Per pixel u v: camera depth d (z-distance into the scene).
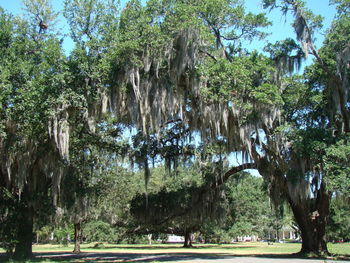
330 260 17.47
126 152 21.62
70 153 20.34
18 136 16.72
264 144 20.17
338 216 44.81
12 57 16.48
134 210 26.23
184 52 15.85
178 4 16.06
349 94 19.02
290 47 19.61
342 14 18.31
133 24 16.11
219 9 17.31
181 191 24.91
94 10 17.09
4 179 19.72
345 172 16.14
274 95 16.84
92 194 22.84
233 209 39.34
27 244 19.61
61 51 16.83
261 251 29.05
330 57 18.88
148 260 18.45
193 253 25.81
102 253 27.48
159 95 16.53
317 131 18.16
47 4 18.53
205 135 17.73
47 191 20.52
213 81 16.52
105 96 16.86
